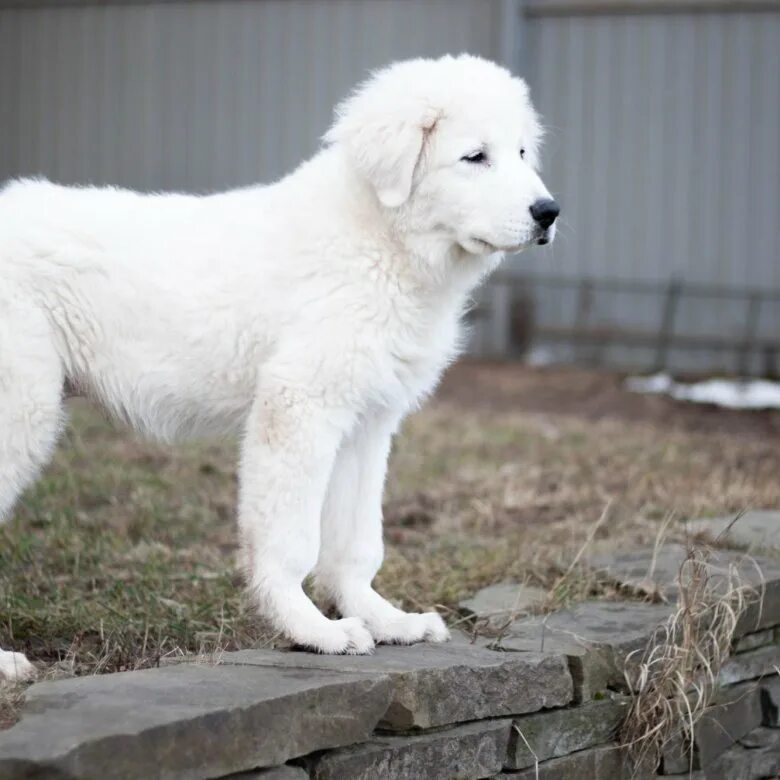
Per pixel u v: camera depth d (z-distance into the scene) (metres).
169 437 5.41
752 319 14.92
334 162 5.38
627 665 5.61
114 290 5.09
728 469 9.82
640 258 15.37
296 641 5.05
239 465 5.23
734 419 12.53
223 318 5.11
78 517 7.64
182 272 5.12
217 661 4.81
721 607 5.94
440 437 10.92
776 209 14.81
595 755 5.46
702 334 15.11
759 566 6.63
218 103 16.38
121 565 6.78
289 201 5.28
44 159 16.91
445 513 8.45
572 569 6.50
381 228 5.16
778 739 6.42
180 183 16.59
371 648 5.10
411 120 5.15
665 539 7.29
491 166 5.24
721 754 6.07
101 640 5.39
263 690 4.39
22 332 4.96
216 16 16.27
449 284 5.33
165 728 3.99
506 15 15.34
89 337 5.13
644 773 5.64
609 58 15.30
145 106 16.56
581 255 15.60
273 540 5.05
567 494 8.90
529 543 7.36
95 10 16.56
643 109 15.21
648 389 14.09
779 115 14.71
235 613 5.87
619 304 15.48
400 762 4.77
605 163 15.41
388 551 7.20
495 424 11.60
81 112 16.73
